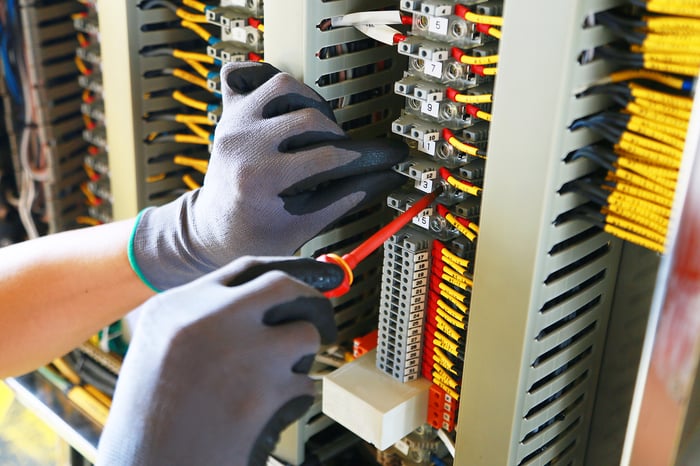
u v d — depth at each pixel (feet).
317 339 2.04
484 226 2.23
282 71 2.60
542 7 1.93
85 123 4.07
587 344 2.55
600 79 2.05
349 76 2.70
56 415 3.43
